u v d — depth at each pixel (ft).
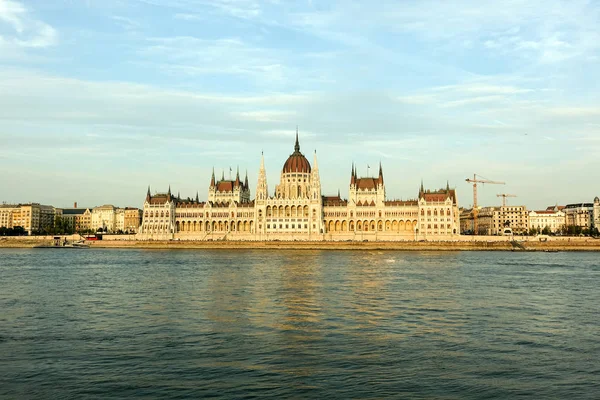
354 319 241.35
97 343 197.98
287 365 170.91
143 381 155.84
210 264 564.71
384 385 152.87
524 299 305.12
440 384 153.99
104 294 323.78
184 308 270.87
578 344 198.08
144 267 526.16
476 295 319.47
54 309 269.85
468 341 201.87
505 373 164.14
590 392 148.56
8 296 316.81
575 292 335.88
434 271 476.54
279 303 286.05
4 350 188.75
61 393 147.02
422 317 247.09
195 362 173.88
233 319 241.35
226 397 143.84
